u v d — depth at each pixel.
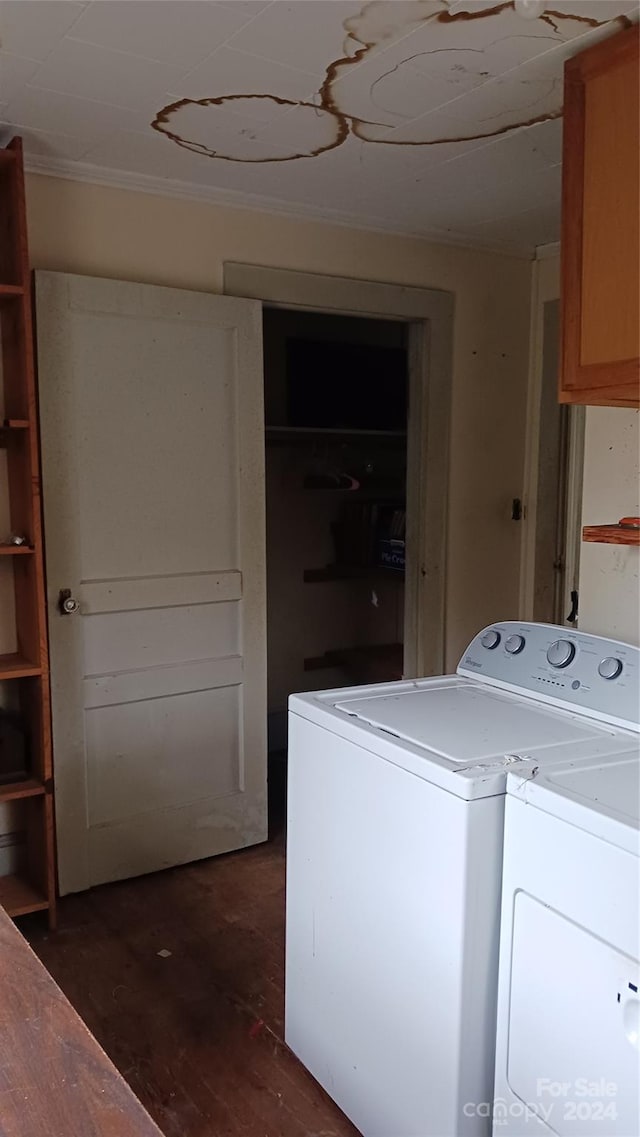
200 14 1.63
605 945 1.25
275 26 1.67
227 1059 1.98
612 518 2.02
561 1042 1.34
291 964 1.98
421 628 3.50
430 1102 1.53
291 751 1.95
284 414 3.91
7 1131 0.87
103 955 2.38
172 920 2.56
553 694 1.90
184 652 2.80
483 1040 1.49
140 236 2.69
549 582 3.64
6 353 2.47
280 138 2.28
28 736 2.53
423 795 1.51
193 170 2.56
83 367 2.53
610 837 1.24
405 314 3.26
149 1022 2.10
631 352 1.62
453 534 3.53
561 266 1.78
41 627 2.36
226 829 2.96
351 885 1.74
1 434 2.52
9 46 1.76
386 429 3.99
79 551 2.57
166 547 2.74
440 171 2.55
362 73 1.89
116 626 2.66
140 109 2.10
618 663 1.79
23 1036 1.02
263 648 2.98
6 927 1.28
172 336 2.68
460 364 3.45
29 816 2.59
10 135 2.29
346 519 4.19
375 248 3.18
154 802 2.80
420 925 1.54
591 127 1.69
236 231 2.86
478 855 1.44
